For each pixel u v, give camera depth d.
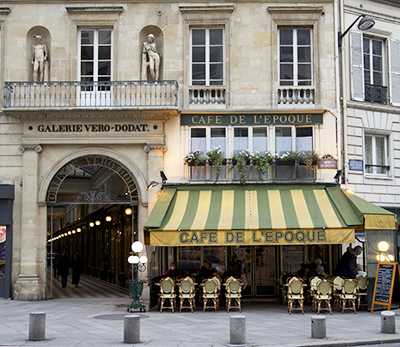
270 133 18.02
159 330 11.59
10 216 17.48
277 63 18.31
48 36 18.42
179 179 17.70
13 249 17.50
